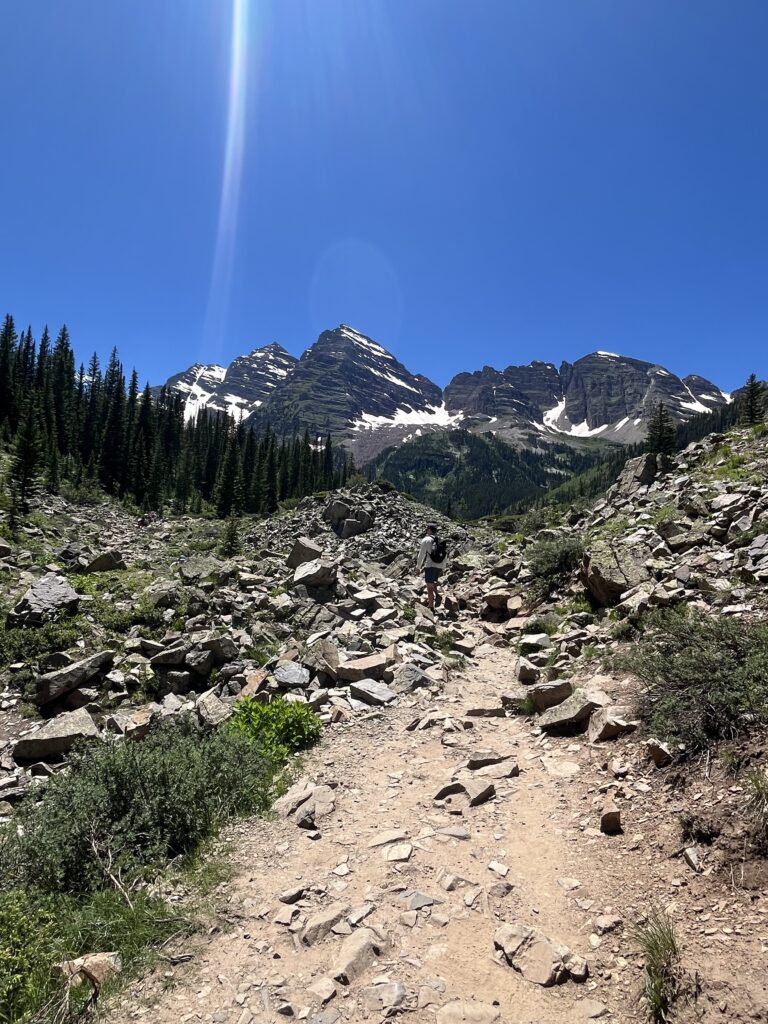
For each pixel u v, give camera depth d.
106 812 5.61
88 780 6.07
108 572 18.92
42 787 6.84
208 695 9.56
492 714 8.38
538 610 13.42
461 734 7.79
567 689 7.97
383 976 3.68
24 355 112.50
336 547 31.66
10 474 42.59
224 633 12.45
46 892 4.77
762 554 9.79
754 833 4.16
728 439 22.47
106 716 9.46
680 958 3.38
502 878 4.61
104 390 119.50
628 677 7.63
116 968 3.86
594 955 3.68
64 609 13.44
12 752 8.36
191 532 38.91
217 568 18.20
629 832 4.86
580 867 4.60
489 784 6.07
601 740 6.51
